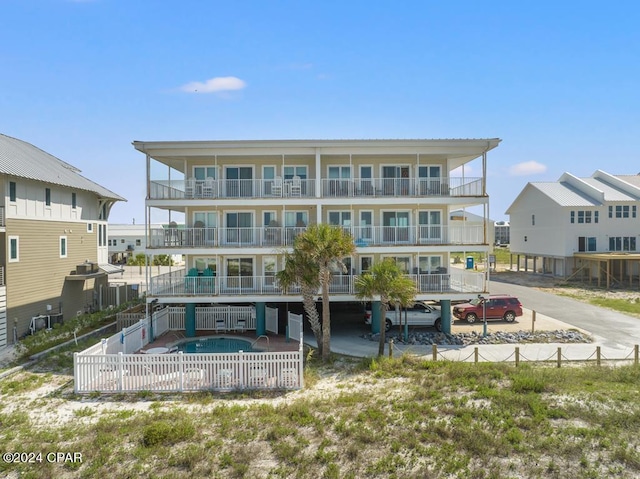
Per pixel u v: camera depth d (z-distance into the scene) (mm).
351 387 13938
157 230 23453
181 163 23609
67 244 26219
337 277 21250
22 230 21859
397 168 23156
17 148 26219
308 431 10547
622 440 9648
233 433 10477
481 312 24375
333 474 8570
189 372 13852
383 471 8750
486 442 9664
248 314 21656
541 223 45594
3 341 20188
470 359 17391
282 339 20344
